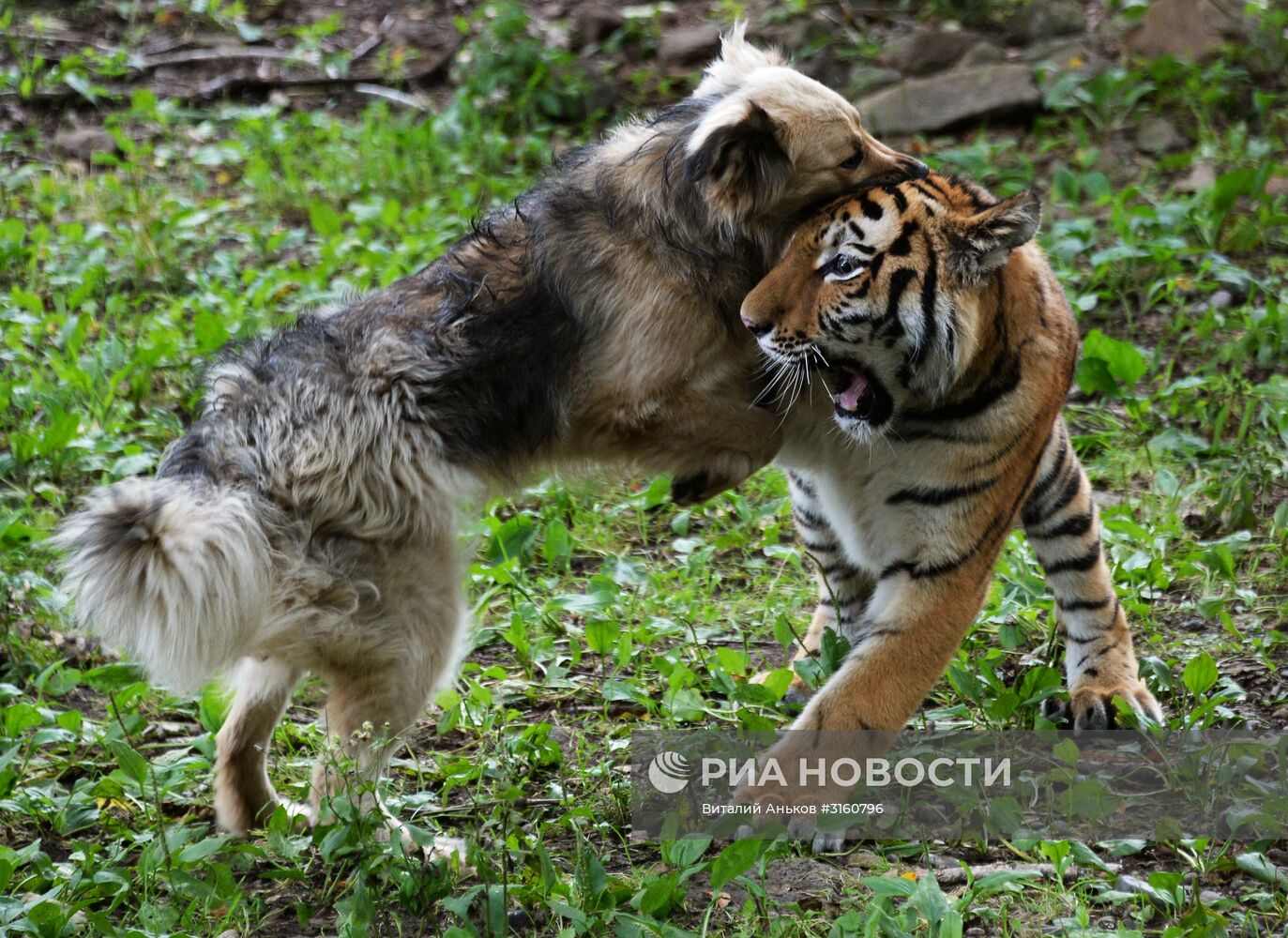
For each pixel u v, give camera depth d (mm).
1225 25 16797
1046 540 8094
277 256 13914
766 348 7215
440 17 19203
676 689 7859
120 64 17578
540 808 7336
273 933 6414
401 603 7012
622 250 7418
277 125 16250
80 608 6547
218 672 6875
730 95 7453
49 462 10484
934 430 7203
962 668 7965
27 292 12703
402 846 6609
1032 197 6828
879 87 16594
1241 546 9391
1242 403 10977
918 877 6516
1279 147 15031
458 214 14227
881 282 7059
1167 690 8148
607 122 16578
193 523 6434
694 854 6348
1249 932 6012
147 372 11469
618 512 10492
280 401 6930
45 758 7973
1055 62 16688
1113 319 12523
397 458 6957
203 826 7234
